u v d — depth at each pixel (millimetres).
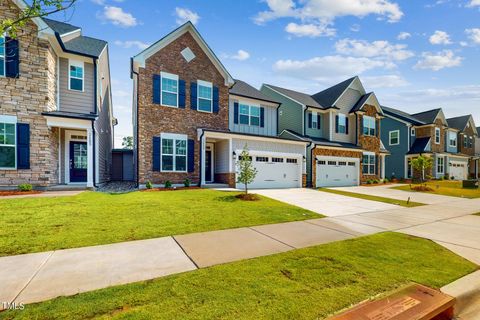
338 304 2887
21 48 11031
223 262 4070
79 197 9469
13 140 10852
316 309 2764
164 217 7086
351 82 23203
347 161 20688
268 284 3303
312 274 3656
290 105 22141
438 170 28375
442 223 7570
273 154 16688
